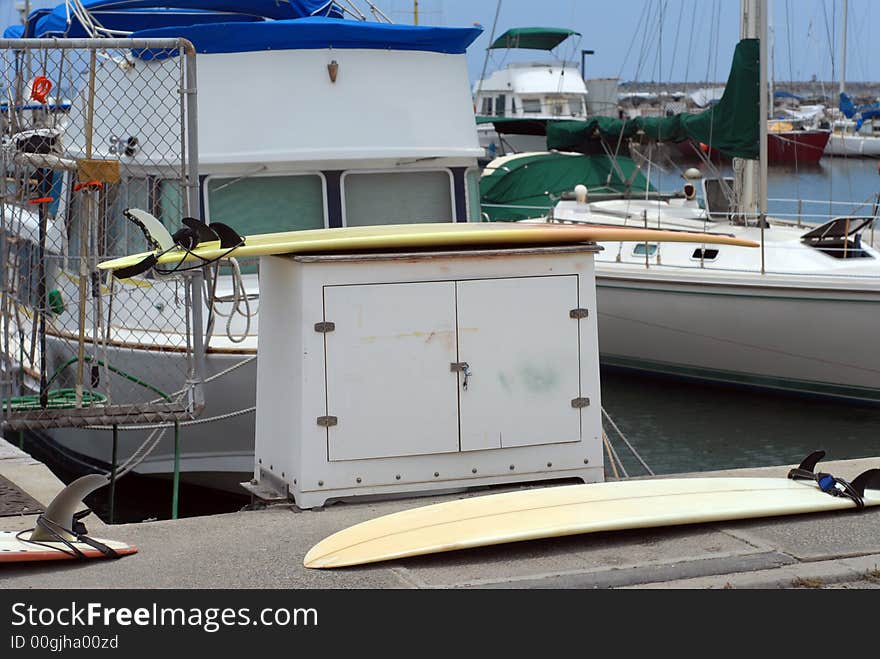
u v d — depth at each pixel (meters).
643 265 15.54
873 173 46.66
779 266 14.42
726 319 14.61
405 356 5.47
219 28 9.41
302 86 9.66
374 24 9.82
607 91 36.53
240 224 9.66
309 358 5.36
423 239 5.49
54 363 9.70
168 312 9.27
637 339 15.75
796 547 4.62
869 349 13.70
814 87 69.44
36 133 7.87
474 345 5.56
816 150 45.59
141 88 9.45
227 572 4.50
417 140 9.95
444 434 5.54
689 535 4.81
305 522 5.21
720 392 15.55
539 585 4.23
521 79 35.75
